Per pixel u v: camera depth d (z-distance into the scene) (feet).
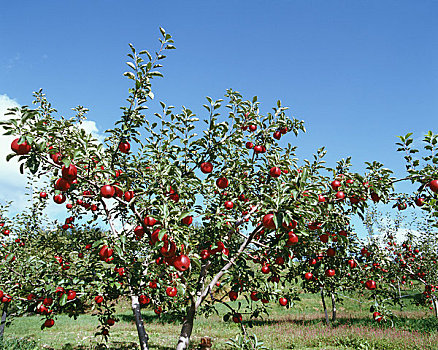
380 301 22.59
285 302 17.04
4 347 27.63
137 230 13.12
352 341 32.94
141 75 12.99
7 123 9.45
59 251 21.52
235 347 13.12
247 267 15.55
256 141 16.37
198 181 14.17
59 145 10.84
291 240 10.52
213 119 13.97
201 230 16.06
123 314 64.08
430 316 42.73
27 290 18.29
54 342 34.58
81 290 15.02
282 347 33.35
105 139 15.29
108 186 12.06
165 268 14.51
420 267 36.35
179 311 18.38
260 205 14.58
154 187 13.25
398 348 29.58
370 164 13.62
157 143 15.26
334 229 13.78
